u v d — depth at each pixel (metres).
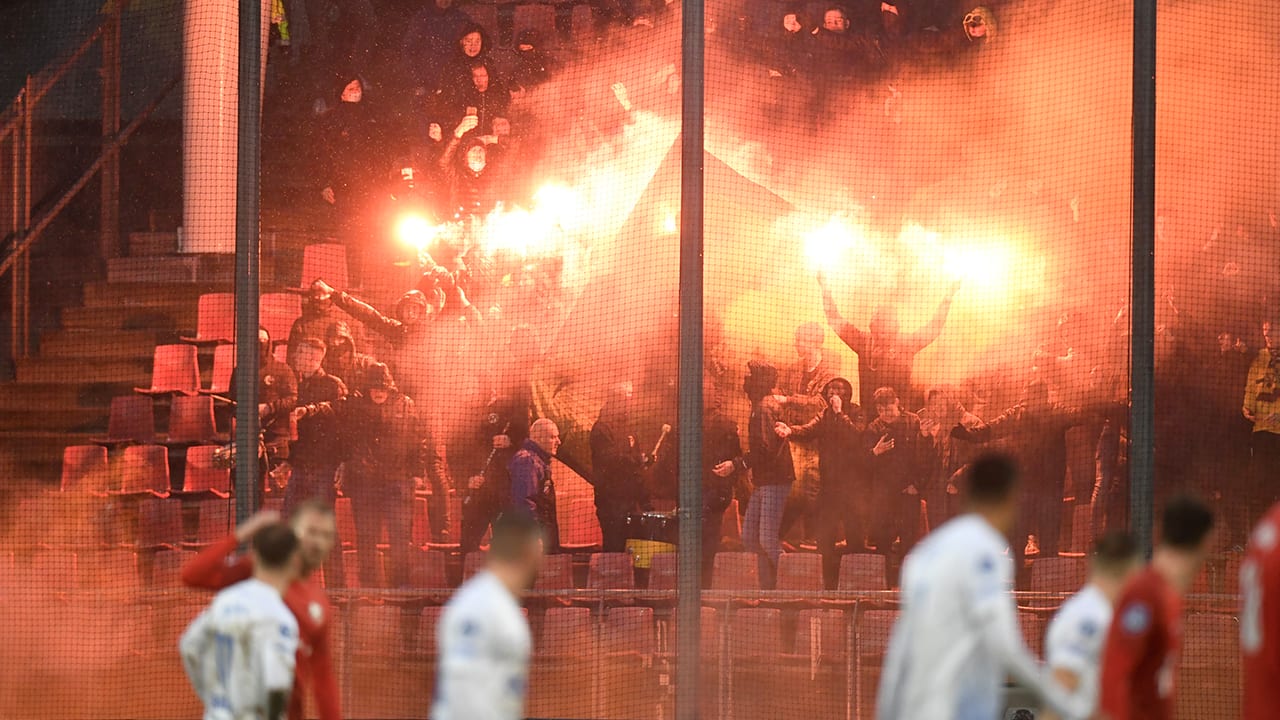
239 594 19.12
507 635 16.31
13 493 48.44
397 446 54.09
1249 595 16.95
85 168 57.00
